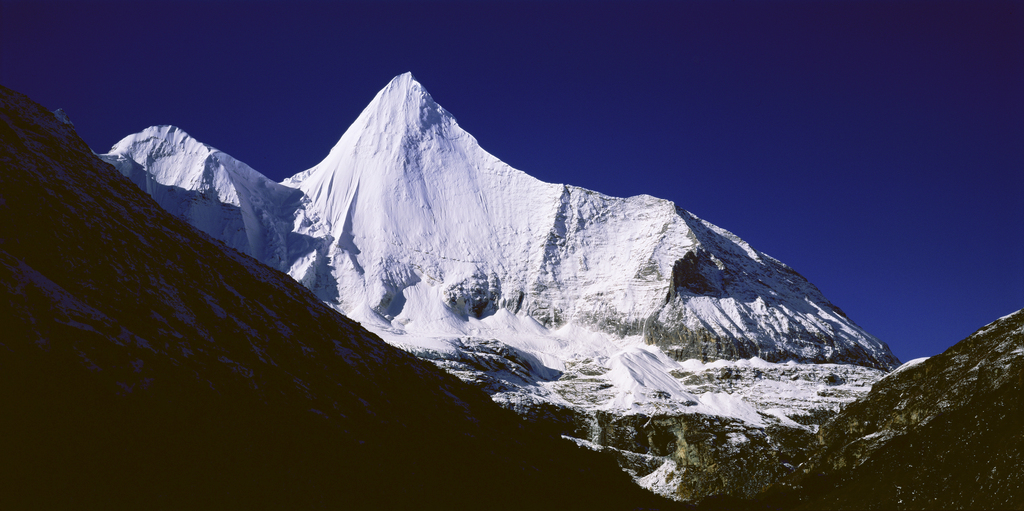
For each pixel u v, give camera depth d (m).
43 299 69.62
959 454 75.50
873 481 81.75
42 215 80.06
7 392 61.31
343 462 76.12
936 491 73.06
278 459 71.44
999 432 74.31
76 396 64.12
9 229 75.81
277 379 83.38
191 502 62.25
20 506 55.75
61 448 60.34
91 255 79.88
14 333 65.06
